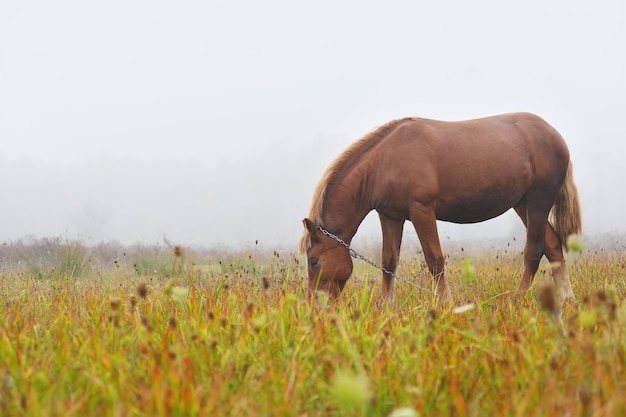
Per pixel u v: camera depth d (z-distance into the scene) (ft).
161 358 10.23
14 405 8.69
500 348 11.12
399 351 10.89
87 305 16.37
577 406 8.40
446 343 11.42
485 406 9.23
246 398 8.88
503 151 22.84
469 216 23.16
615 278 22.16
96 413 8.61
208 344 11.02
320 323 12.51
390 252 22.56
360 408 7.95
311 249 21.36
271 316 11.53
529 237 24.08
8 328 12.42
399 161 21.70
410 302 17.98
